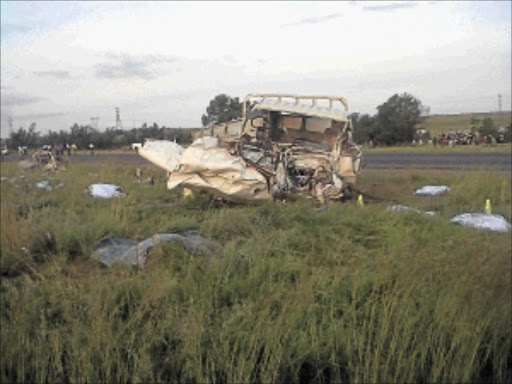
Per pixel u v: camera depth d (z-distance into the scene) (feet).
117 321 15.48
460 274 15.80
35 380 13.88
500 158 85.10
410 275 16.30
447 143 141.90
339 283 17.40
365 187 51.57
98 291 17.30
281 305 15.94
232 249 21.76
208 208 34.91
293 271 19.30
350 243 21.97
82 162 94.38
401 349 14.28
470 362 14.23
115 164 78.74
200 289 17.66
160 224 29.68
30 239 24.58
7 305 17.22
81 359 13.75
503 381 14.56
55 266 20.98
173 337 14.92
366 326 15.23
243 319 15.14
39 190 47.83
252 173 35.40
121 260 22.33
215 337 14.65
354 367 14.34
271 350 14.17
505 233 21.07
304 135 45.09
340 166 41.34
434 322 14.96
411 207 34.86
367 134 160.76
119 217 29.96
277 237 24.52
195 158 35.19
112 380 13.78
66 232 25.72
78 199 40.63
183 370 13.94
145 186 51.70
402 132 157.79
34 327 15.42
